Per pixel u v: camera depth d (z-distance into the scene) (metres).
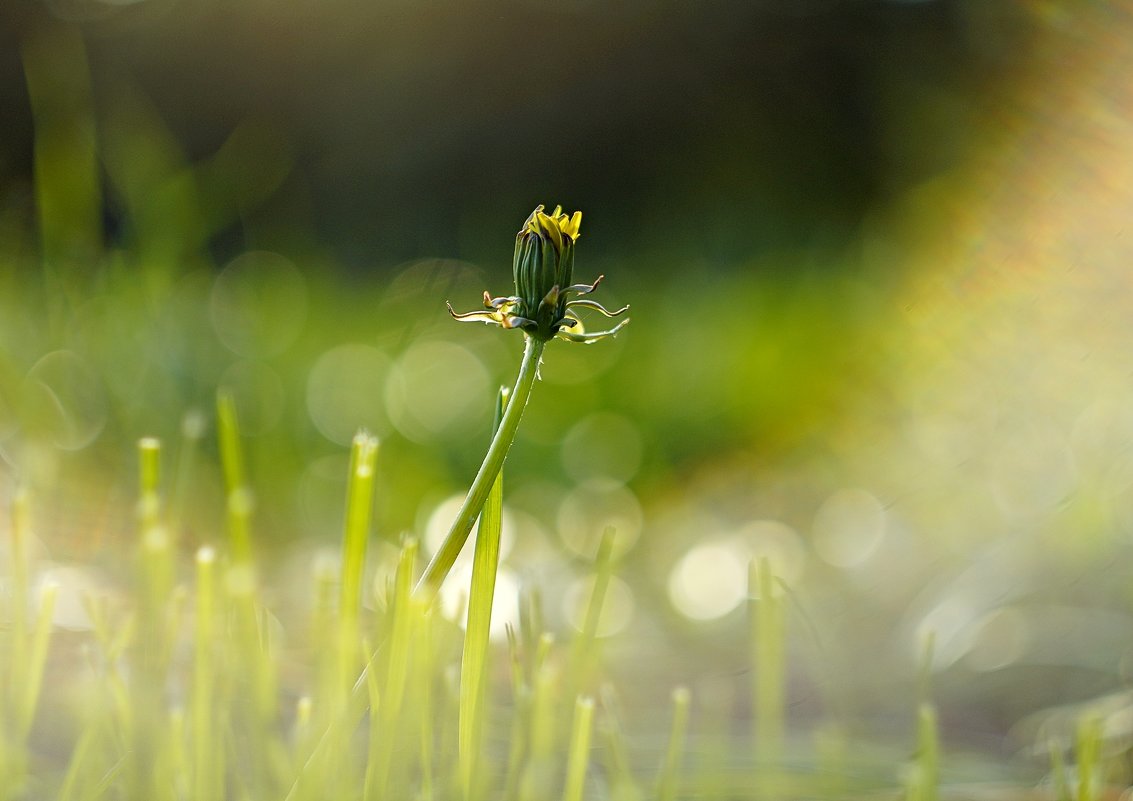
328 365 2.37
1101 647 1.11
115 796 0.67
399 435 2.20
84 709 0.70
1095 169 2.15
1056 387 1.78
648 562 1.86
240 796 0.65
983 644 1.17
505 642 1.18
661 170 5.14
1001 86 3.05
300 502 1.78
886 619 1.38
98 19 4.73
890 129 3.95
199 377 1.85
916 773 0.69
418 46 5.18
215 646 0.66
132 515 1.26
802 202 4.44
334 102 5.12
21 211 2.12
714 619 1.47
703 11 5.30
